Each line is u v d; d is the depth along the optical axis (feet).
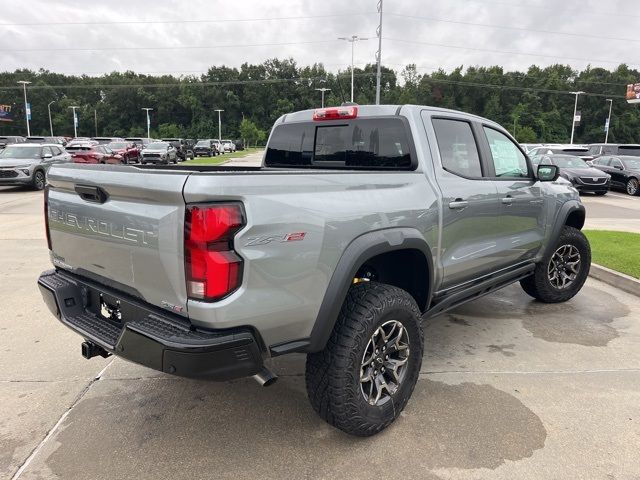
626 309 17.06
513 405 10.53
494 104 326.44
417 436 9.41
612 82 328.29
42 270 21.21
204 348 7.02
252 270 7.26
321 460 8.70
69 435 9.43
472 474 8.33
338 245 8.42
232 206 7.09
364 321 8.66
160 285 7.63
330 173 8.72
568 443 9.20
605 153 74.95
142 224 7.67
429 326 15.30
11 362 12.53
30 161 53.26
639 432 9.59
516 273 14.62
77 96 373.61
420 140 11.10
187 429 9.64
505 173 13.89
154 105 368.68
